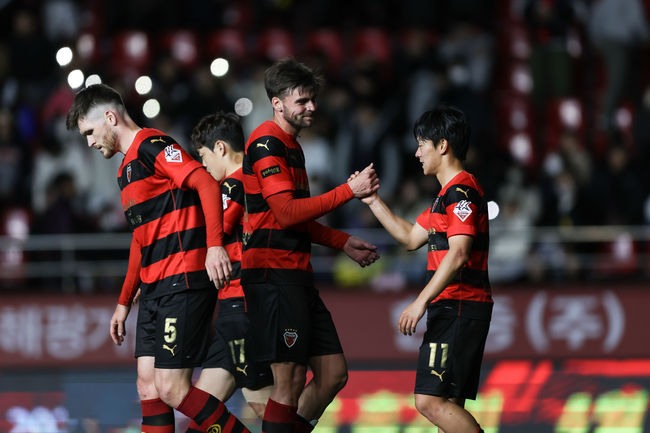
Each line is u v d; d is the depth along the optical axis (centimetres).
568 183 3734
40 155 3800
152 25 4831
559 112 4544
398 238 1756
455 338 1606
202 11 4872
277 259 1597
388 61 4741
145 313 1659
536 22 4700
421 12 4875
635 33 4566
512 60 4831
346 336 3397
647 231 3512
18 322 3378
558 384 2741
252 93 3978
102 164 3806
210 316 1653
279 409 1595
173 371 1619
